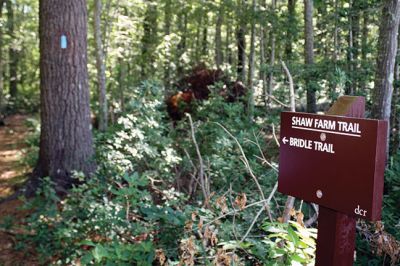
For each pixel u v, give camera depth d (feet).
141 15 34.99
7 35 41.96
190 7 35.01
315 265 6.09
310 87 21.80
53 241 13.20
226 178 13.66
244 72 34.83
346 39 27.25
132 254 8.27
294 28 28.81
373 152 5.18
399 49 20.54
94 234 12.12
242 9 30.27
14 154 30.94
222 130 18.37
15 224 15.74
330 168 5.74
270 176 13.06
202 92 31.68
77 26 18.94
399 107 17.71
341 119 5.58
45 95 18.86
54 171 18.80
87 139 19.40
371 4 21.43
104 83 25.46
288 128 6.39
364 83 21.08
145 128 17.28
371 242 9.39
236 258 7.38
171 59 38.14
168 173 15.61
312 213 11.55
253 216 10.08
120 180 14.96
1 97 48.08
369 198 5.21
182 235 9.50
